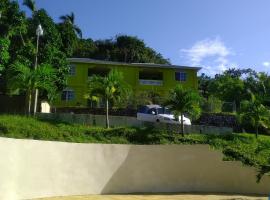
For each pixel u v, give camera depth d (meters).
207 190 21.31
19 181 15.63
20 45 34.09
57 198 16.73
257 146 22.94
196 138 25.58
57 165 17.31
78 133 24.53
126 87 28.69
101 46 72.75
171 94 27.41
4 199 14.70
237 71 72.00
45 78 28.55
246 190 21.77
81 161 18.25
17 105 31.48
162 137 25.25
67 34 36.81
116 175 19.33
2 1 33.00
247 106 29.38
